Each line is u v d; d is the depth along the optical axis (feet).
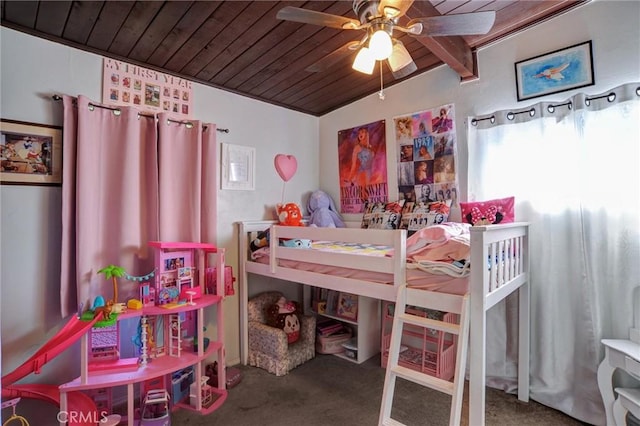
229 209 9.94
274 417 7.29
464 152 9.11
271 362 9.30
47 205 6.95
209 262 9.02
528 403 7.79
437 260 6.31
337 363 9.92
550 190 7.66
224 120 9.87
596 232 7.08
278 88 10.07
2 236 6.48
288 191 11.71
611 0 6.99
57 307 7.03
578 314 7.32
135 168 7.68
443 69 9.52
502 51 8.45
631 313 6.72
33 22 6.46
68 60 7.21
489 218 7.88
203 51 7.76
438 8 7.38
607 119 6.91
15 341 6.62
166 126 8.20
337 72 9.36
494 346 8.49
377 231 6.68
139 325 7.19
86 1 5.91
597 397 6.98
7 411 6.59
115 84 7.79
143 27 6.75
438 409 7.58
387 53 5.37
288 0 6.19
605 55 7.05
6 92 6.51
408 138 10.21
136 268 7.71
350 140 11.81
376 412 7.47
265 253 9.31
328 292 11.06
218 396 8.06
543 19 7.81
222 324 8.36
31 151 6.77
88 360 6.88
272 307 10.20
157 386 7.44
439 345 8.56
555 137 7.59
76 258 6.93
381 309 10.63
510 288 6.94
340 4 6.43
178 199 8.55
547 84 7.79
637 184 6.61
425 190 9.85
